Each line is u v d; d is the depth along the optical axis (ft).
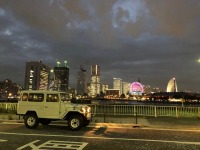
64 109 52.11
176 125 59.47
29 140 40.19
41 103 53.26
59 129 52.65
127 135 46.11
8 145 36.14
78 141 39.78
